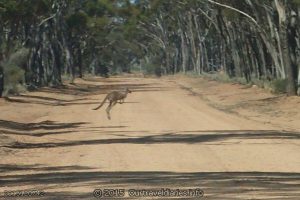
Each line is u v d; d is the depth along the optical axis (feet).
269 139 138.92
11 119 197.77
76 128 174.70
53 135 156.97
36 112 228.22
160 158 111.14
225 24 422.82
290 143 130.93
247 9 326.65
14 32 298.76
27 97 295.28
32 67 364.58
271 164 101.96
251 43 372.38
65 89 386.32
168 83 517.14
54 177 89.61
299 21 259.19
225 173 91.25
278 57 290.15
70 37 510.58
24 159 113.70
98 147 129.59
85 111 235.20
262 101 249.55
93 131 165.27
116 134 156.04
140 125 178.40
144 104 266.77
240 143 132.05
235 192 70.85
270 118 197.26
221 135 148.87
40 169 100.63
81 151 123.75
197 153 117.29
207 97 311.27
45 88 371.56
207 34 569.64
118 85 483.51
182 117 202.69
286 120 189.16
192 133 154.61
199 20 579.48
